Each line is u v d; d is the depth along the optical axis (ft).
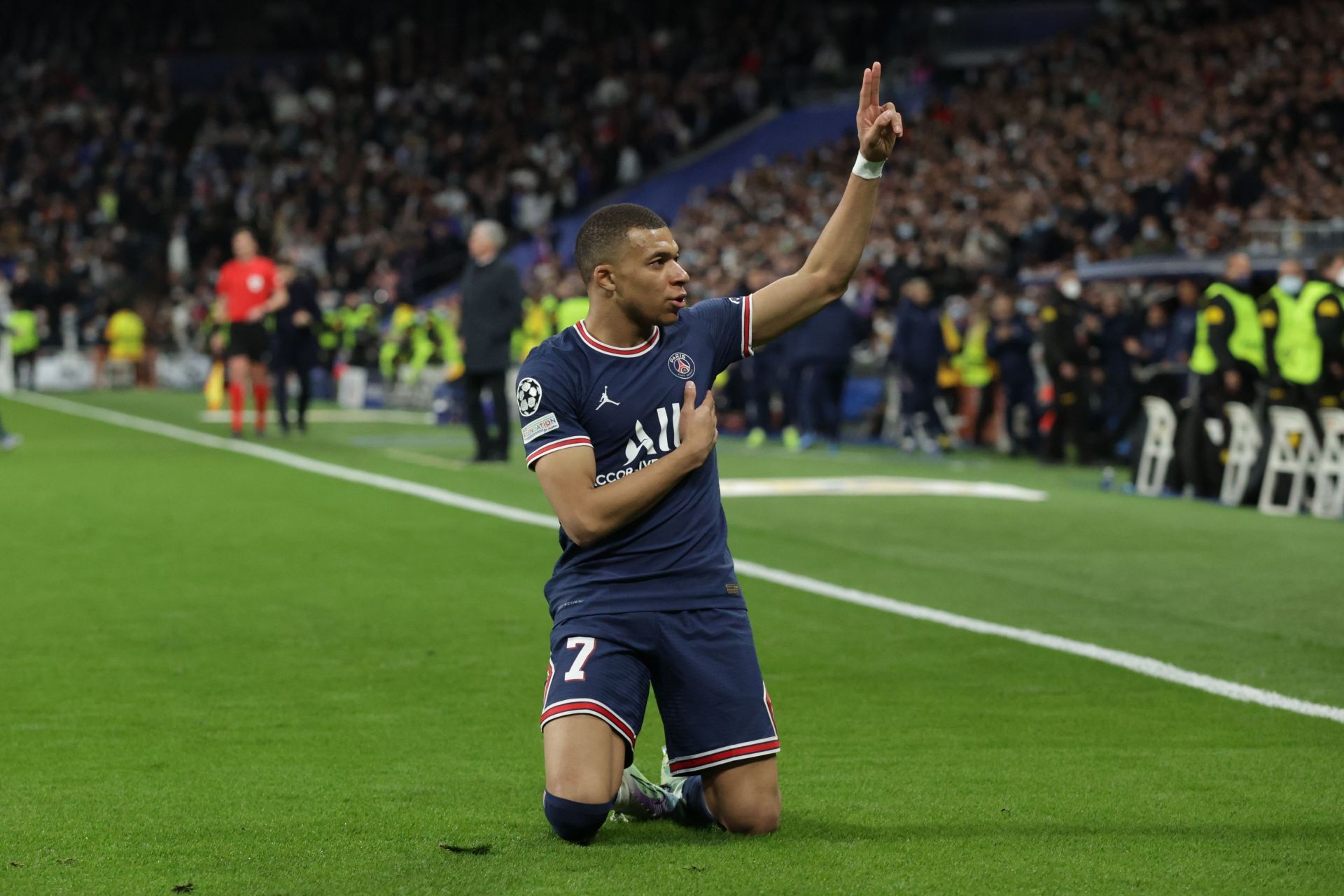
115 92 185.78
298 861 15.84
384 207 159.22
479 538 43.19
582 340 17.13
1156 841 16.49
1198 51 121.80
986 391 78.54
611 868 15.48
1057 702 24.64
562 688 16.63
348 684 25.86
